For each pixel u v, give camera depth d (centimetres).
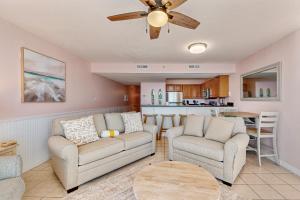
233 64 465
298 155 248
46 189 205
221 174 221
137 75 516
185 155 267
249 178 234
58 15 212
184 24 180
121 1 182
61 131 250
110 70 466
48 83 301
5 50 223
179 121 488
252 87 384
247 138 247
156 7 151
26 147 255
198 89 773
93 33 268
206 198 131
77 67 399
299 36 248
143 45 324
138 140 291
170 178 162
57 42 307
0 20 216
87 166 213
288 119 270
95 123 297
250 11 200
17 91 240
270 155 287
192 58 416
